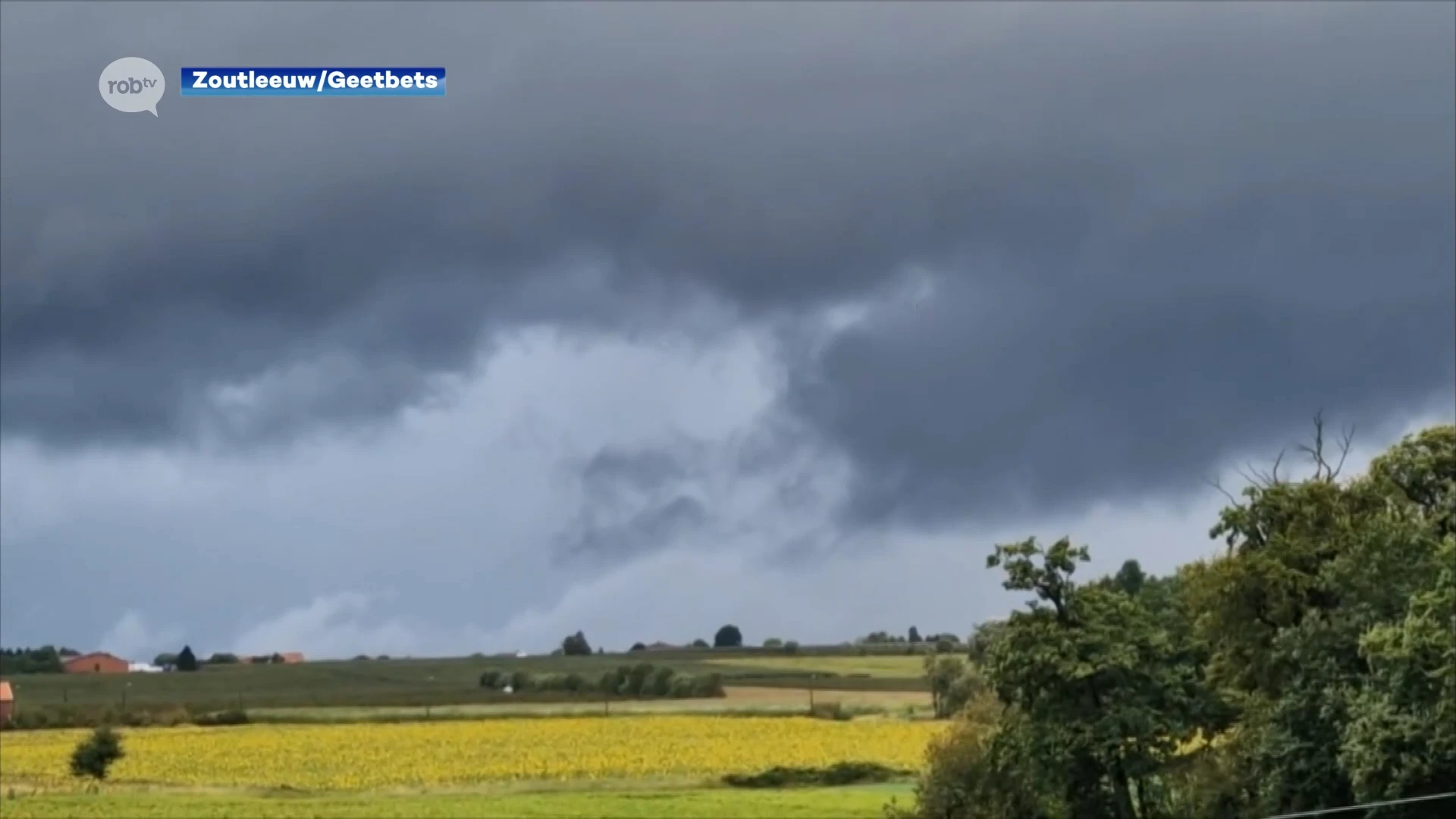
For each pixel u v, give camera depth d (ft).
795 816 438.81
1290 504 323.37
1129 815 323.78
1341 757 271.49
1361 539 306.55
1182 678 325.42
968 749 363.97
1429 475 332.39
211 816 437.99
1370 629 280.72
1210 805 315.37
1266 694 315.58
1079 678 317.01
